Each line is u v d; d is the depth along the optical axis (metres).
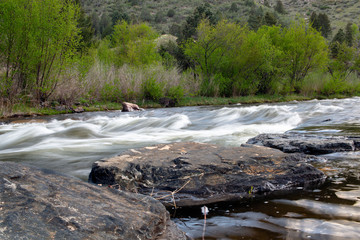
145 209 1.79
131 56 21.17
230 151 3.29
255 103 16.05
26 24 10.92
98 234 1.38
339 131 5.14
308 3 123.94
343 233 1.59
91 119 9.41
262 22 58.41
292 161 3.06
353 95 21.62
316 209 1.98
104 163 2.90
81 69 12.97
